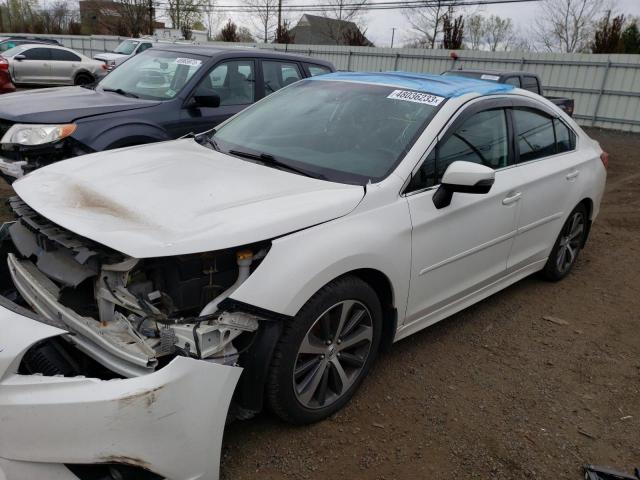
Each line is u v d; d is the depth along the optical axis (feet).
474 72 43.68
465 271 11.79
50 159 17.35
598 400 11.04
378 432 9.52
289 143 11.36
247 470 8.41
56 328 6.85
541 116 14.28
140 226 7.68
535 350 12.78
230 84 21.62
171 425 6.82
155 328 7.40
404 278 10.04
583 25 112.98
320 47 86.02
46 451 6.35
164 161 10.44
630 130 61.93
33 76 62.49
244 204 8.46
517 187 12.60
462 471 8.84
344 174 10.11
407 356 12.01
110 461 6.53
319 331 8.99
